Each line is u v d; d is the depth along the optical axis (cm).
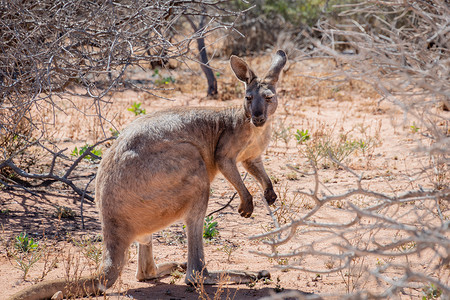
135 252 1055
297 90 2959
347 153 1689
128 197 801
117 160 818
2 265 916
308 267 948
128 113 2428
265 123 947
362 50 611
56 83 1205
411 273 522
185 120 898
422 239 494
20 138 1520
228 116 955
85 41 1226
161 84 3192
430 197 583
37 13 1281
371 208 587
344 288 825
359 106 2659
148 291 832
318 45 614
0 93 1149
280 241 581
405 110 553
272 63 1013
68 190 1395
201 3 1460
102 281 757
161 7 1249
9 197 1292
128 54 1154
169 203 820
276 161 1731
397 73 642
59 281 728
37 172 1488
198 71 3631
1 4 1172
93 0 1325
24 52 1172
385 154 1750
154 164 808
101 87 1641
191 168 834
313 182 1499
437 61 596
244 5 3950
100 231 1121
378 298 530
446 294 545
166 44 1129
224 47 4219
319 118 2402
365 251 525
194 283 831
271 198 1016
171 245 1089
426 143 1681
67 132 2014
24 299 688
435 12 766
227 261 980
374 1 700
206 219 1170
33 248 988
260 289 836
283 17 4056
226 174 938
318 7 3866
